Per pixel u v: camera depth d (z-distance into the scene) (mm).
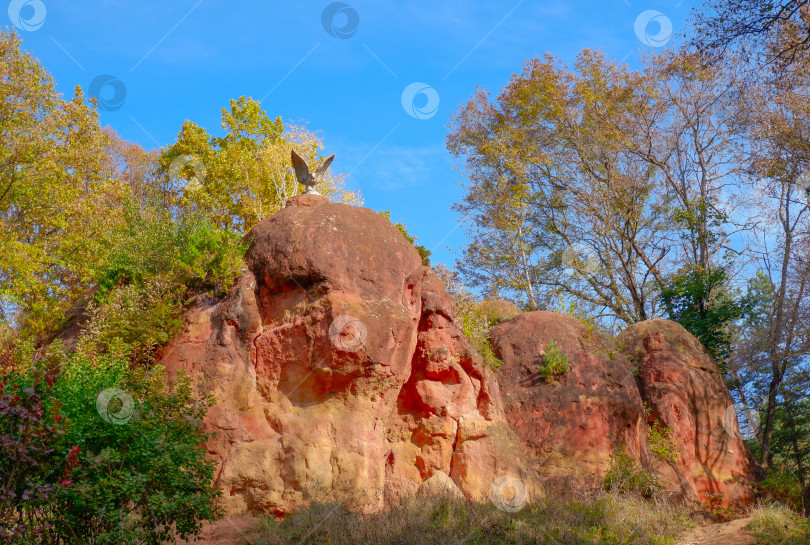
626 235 26531
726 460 17000
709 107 25516
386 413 13039
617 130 26297
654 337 18438
